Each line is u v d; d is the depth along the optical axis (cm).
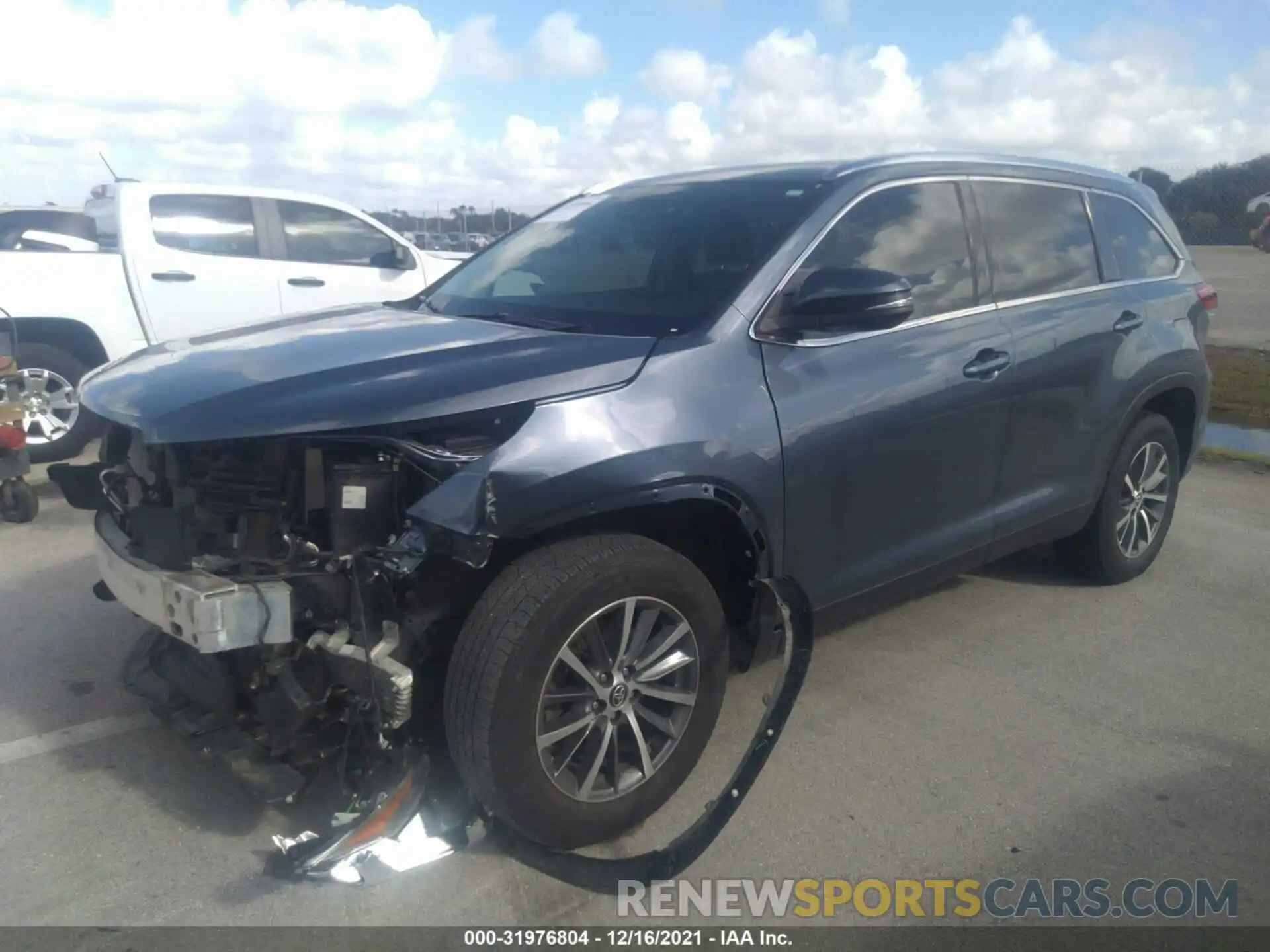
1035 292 441
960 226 416
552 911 282
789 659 331
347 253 891
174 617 275
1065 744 374
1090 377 460
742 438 321
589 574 287
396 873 283
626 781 311
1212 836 321
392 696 270
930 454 387
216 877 291
